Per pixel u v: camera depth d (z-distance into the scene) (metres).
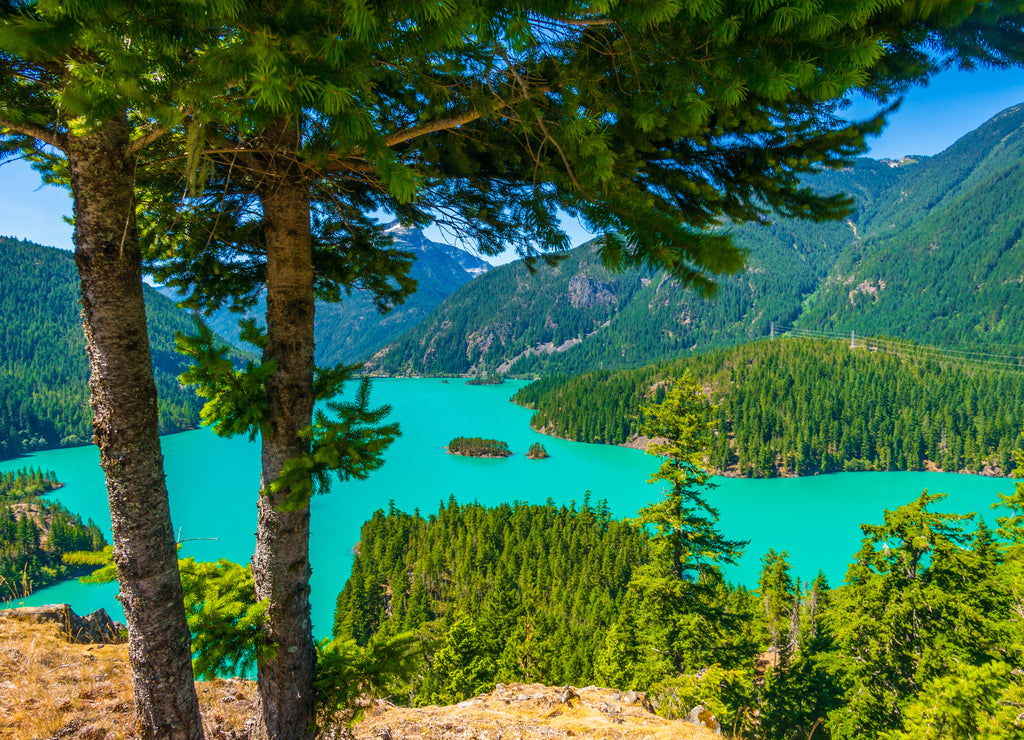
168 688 3.61
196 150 2.89
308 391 4.60
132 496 3.42
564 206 3.90
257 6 1.70
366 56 1.71
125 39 1.89
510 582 54.44
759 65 2.08
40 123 3.01
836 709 20.41
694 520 18.83
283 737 4.54
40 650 6.24
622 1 1.93
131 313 3.36
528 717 7.38
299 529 4.55
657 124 2.83
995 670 13.34
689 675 16.45
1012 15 2.24
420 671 5.18
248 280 6.20
